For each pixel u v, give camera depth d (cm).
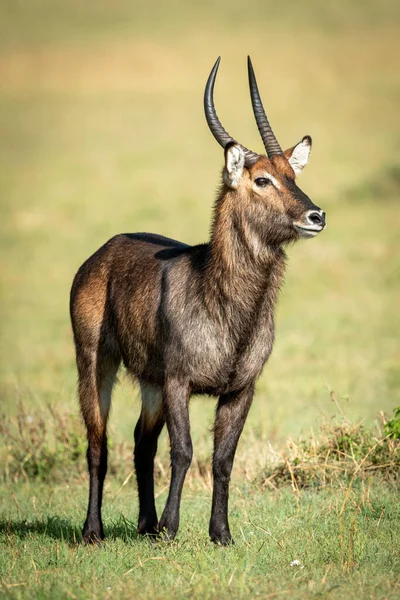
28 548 2339
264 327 2384
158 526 2317
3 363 5622
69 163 14488
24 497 3073
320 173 12150
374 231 9012
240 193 2373
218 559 2136
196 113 18025
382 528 2327
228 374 2350
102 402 2617
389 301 6819
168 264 2477
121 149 15412
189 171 13500
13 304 7469
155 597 1909
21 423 3622
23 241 9919
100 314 2636
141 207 11256
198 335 2331
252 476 2953
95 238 9912
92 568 2141
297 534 2317
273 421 3784
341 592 1923
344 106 17275
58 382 4966
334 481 2762
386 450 2800
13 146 16012
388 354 5419
